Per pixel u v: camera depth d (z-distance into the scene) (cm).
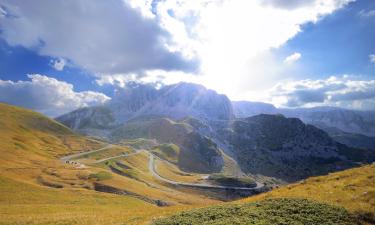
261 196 4209
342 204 3080
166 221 2870
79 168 18112
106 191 13888
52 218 4519
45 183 13262
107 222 3916
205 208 3225
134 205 9450
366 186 3638
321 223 2569
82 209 6775
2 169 14088
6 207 6228
